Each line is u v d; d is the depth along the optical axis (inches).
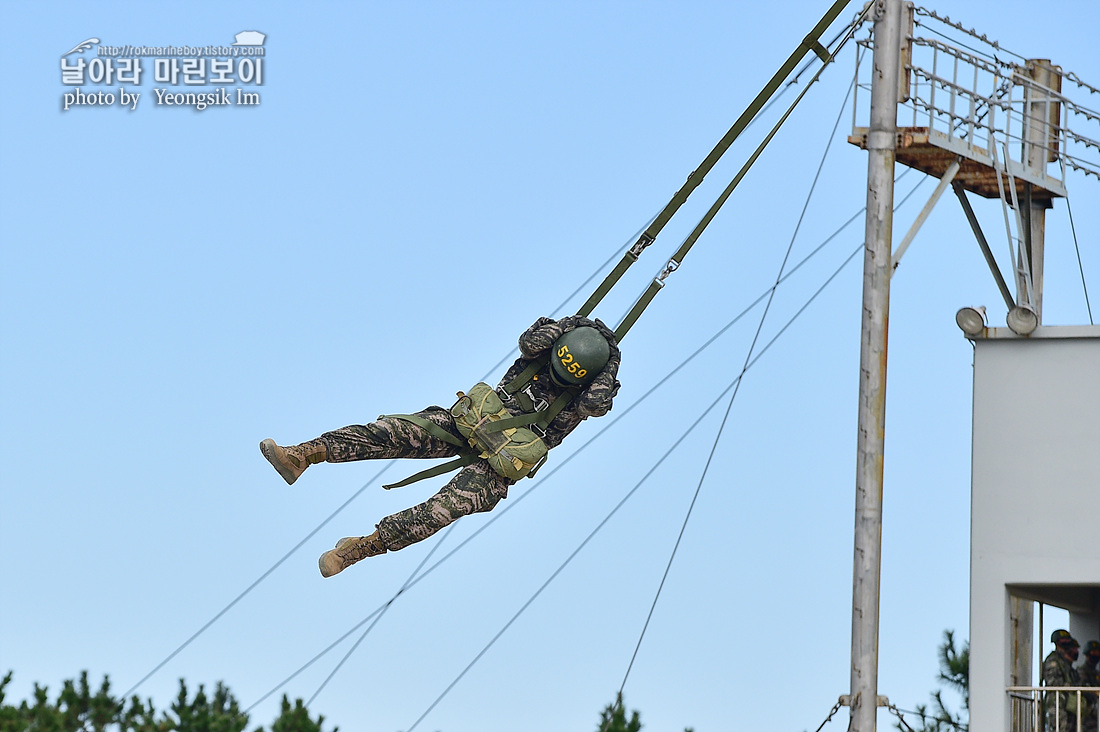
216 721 2797.7
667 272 2600.9
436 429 2506.2
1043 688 2564.0
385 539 2466.8
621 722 2876.5
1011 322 2647.6
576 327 2534.5
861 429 2645.2
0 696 2851.9
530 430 2522.1
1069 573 2596.0
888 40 2701.8
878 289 2664.9
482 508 2495.1
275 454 2436.0
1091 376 2630.4
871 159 2694.4
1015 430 2645.2
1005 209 2748.5
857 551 2618.1
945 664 3304.6
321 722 2768.2
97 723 2847.0
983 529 2635.3
